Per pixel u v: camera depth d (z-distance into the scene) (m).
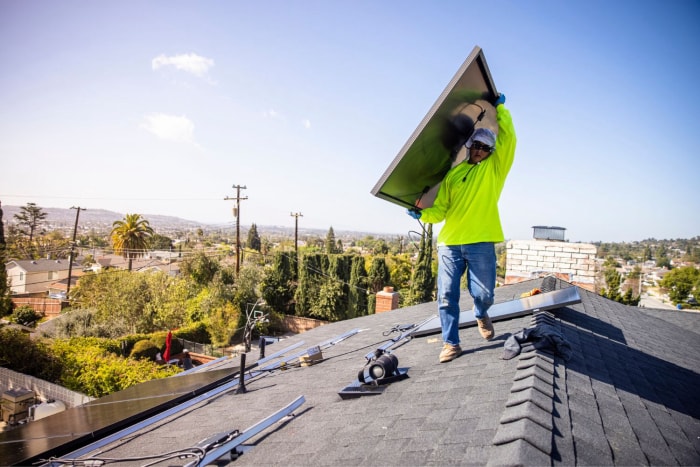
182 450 2.73
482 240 3.34
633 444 2.03
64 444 3.20
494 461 1.70
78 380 15.72
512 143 3.32
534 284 7.39
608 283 31.56
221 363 7.09
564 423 2.02
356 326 7.87
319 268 33.03
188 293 30.31
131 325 27.23
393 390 3.18
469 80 2.96
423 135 3.03
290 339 7.84
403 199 3.71
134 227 47.25
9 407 14.66
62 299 37.56
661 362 4.02
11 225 79.25
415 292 29.98
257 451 2.67
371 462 2.09
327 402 3.38
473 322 4.61
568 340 3.61
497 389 2.53
